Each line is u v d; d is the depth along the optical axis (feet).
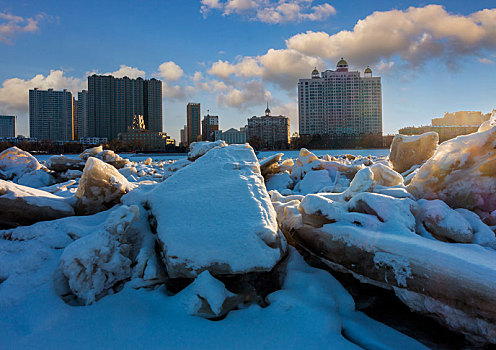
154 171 45.52
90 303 9.10
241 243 9.86
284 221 13.87
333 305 9.05
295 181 31.07
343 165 29.37
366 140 455.63
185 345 7.38
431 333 8.21
